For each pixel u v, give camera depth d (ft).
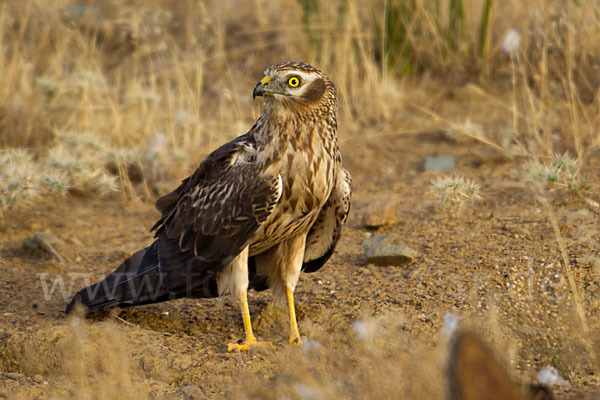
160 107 52.95
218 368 24.36
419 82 57.00
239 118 52.16
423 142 49.06
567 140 45.65
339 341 24.62
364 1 61.46
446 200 37.11
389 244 33.19
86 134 45.60
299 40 61.11
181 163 45.68
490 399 13.33
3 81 50.37
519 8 56.95
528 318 26.76
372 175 45.68
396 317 26.16
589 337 24.95
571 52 49.98
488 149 46.19
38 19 64.18
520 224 34.86
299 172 25.68
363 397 19.81
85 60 58.44
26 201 40.75
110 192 44.29
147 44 62.08
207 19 59.72
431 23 57.26
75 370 23.81
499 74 55.72
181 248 27.12
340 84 54.08
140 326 28.25
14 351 25.12
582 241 31.71
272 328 28.32
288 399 20.71
